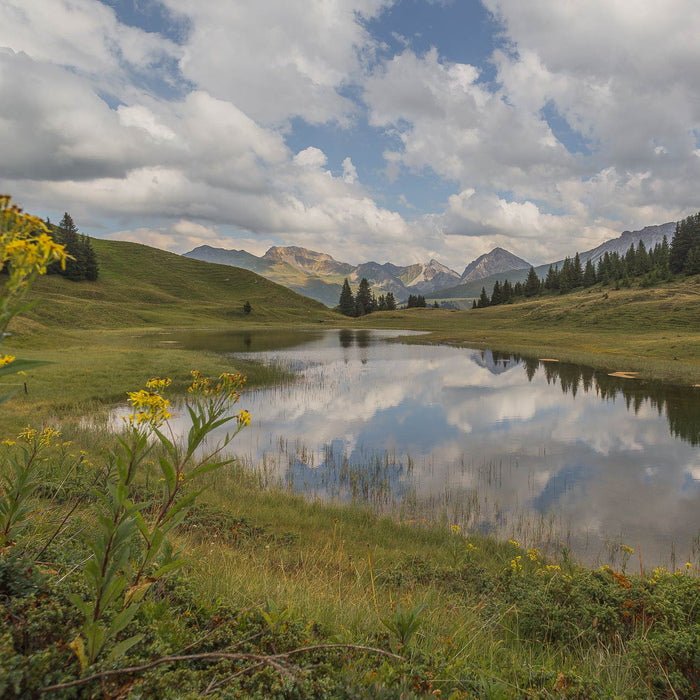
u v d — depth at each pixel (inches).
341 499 585.6
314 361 2134.6
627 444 845.2
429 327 5157.5
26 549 144.9
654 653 167.8
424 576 335.0
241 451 772.0
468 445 839.7
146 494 369.4
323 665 117.0
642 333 3457.2
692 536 497.4
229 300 6899.6
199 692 97.9
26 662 83.0
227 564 235.5
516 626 225.0
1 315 54.2
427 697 112.4
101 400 1039.6
